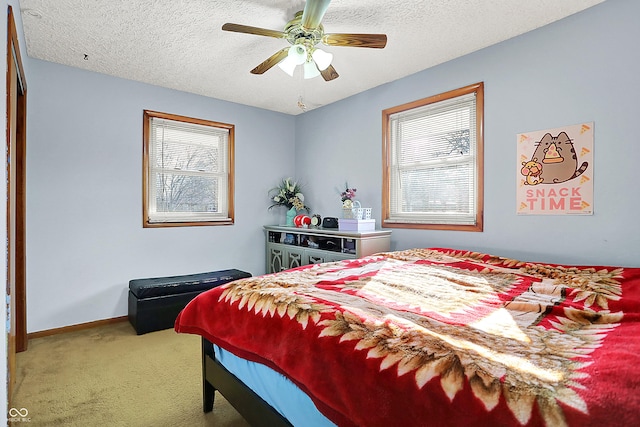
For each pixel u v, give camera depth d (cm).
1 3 143
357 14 221
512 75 252
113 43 259
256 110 426
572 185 223
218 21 230
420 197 322
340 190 396
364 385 93
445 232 297
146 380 212
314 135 431
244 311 146
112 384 207
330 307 127
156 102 348
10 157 190
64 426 165
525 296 158
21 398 190
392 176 344
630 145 201
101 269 315
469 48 268
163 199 360
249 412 141
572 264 224
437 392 81
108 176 319
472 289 171
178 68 306
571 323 125
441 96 296
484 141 268
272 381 127
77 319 303
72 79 300
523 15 223
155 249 347
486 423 73
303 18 190
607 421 66
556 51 229
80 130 304
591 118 215
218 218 400
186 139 376
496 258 235
